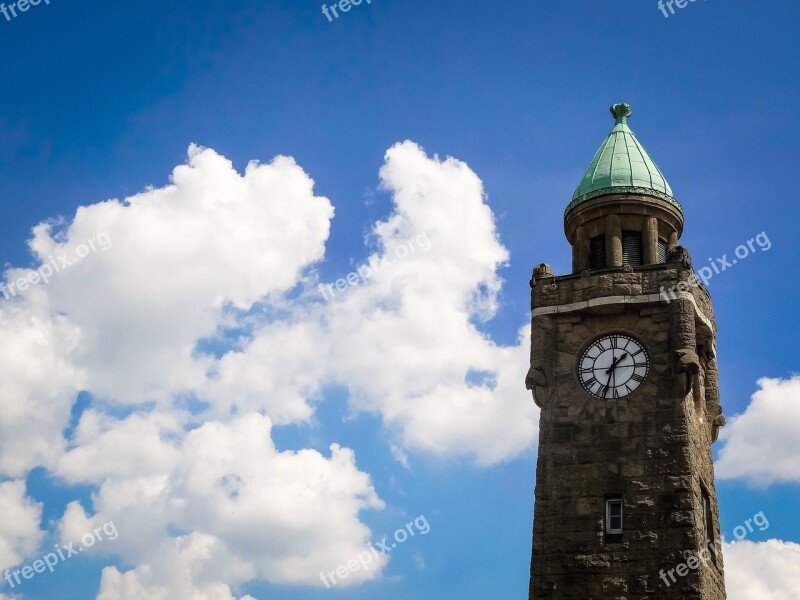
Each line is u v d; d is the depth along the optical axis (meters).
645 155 71.62
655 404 62.72
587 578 59.50
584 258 69.00
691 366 62.22
